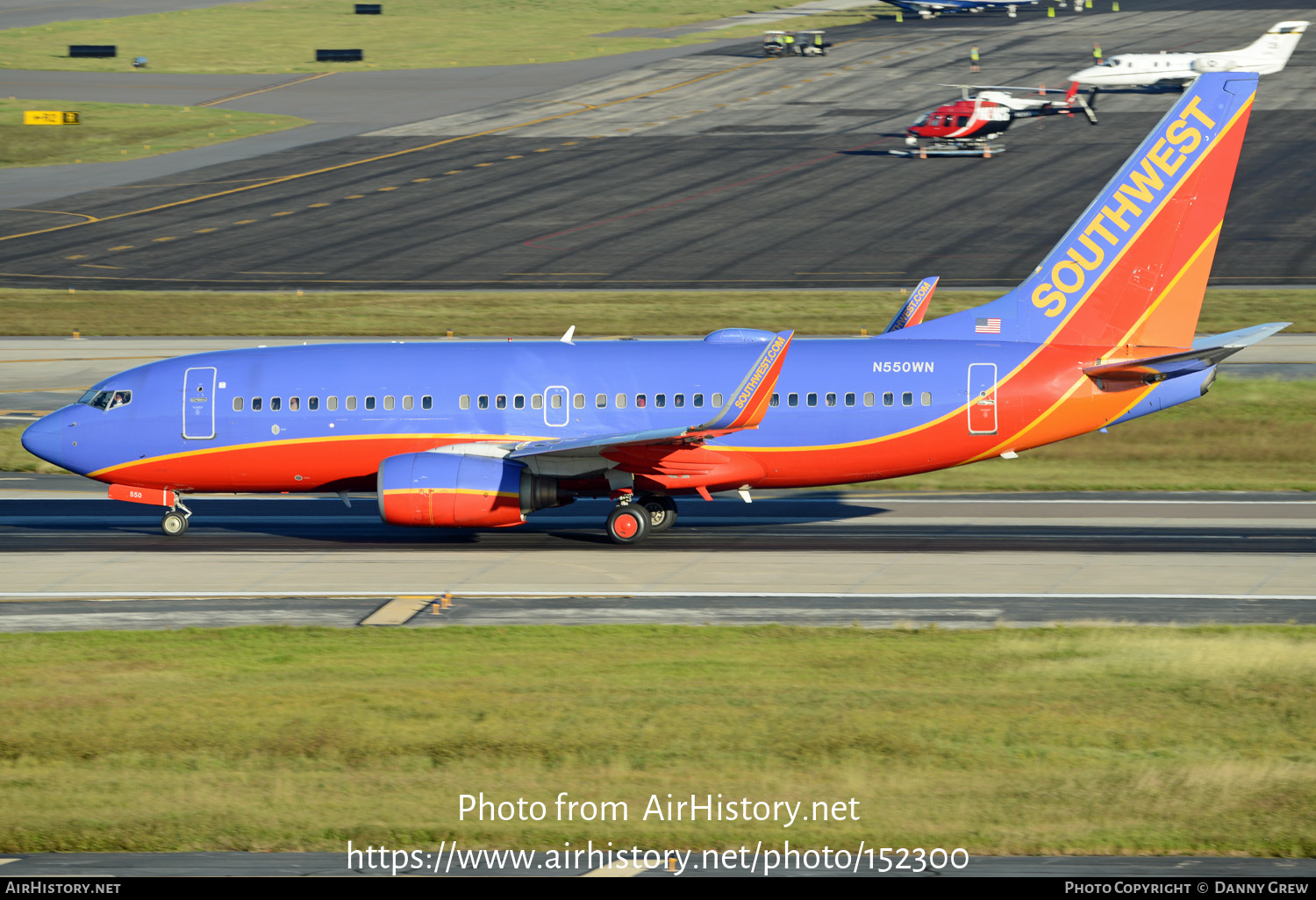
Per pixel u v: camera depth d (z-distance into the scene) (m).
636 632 110.44
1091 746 81.56
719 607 119.94
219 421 150.00
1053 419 145.38
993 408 144.62
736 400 134.25
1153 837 68.38
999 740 82.44
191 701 91.19
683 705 89.50
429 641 107.81
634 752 80.94
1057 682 94.50
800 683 94.56
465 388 148.25
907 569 133.62
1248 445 197.50
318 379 150.12
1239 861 65.50
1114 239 145.00
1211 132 142.38
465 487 141.12
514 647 105.69
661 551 143.38
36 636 109.69
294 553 143.62
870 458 146.25
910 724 85.50
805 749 81.19
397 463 143.00
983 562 136.38
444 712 88.38
